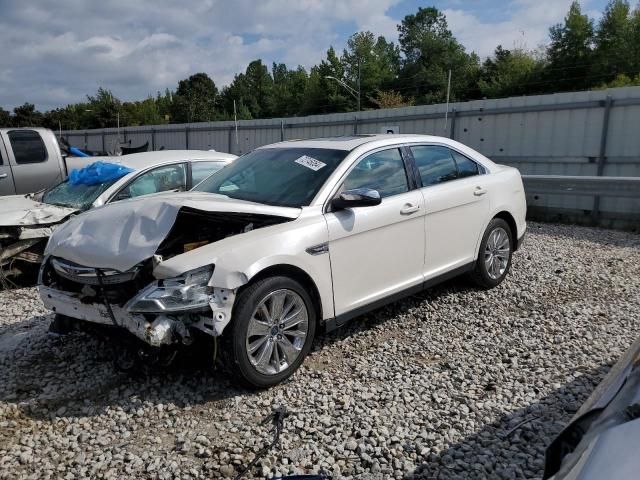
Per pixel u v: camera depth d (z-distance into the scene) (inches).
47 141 364.8
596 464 60.1
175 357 152.3
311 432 131.0
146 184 283.4
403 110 557.9
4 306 232.5
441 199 200.4
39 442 129.8
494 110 484.7
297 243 155.3
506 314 206.8
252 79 3750.0
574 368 160.9
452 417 136.2
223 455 122.6
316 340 185.5
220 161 314.5
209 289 138.9
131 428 135.1
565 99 441.4
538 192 422.9
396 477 114.4
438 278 203.5
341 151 186.5
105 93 3314.5
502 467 116.1
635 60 2197.3
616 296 227.6
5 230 250.8
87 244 155.5
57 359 173.6
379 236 178.4
